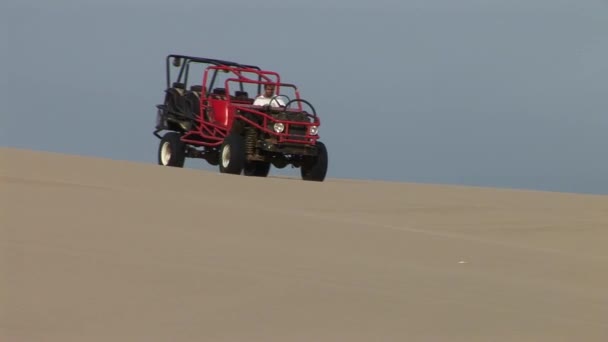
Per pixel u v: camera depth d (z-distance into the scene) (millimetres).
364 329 22297
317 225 36844
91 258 26766
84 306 22406
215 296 24188
